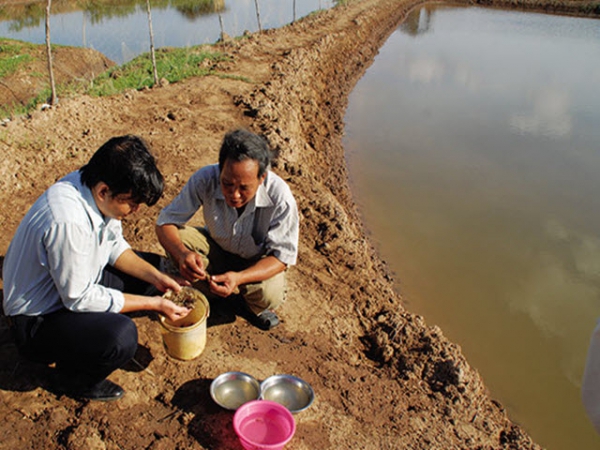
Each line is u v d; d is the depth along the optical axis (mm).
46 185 5383
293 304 4402
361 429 3330
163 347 3533
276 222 3455
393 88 13734
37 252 2629
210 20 21078
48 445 2816
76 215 2582
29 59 13695
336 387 3617
